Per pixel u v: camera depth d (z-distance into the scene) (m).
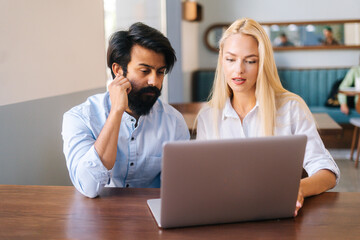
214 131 1.70
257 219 1.13
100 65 2.83
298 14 6.17
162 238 1.04
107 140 1.35
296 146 1.05
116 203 1.29
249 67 1.51
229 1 6.30
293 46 6.15
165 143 0.98
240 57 1.50
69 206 1.27
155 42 1.41
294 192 1.11
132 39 1.42
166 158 0.99
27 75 1.97
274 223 1.13
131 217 1.18
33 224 1.13
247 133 1.67
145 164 1.65
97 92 2.78
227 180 1.05
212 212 1.09
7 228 1.11
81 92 2.54
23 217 1.18
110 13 4.41
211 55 6.49
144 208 1.24
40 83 2.09
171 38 4.86
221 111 1.70
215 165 1.02
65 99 2.35
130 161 1.62
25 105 1.96
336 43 6.07
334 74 6.05
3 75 1.79
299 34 6.14
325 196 1.34
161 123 1.67
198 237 1.04
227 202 1.08
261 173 1.06
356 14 6.06
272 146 1.04
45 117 2.14
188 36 6.10
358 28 6.01
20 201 1.31
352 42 6.05
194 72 6.37
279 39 6.18
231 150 1.02
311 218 1.16
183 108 3.22
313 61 6.22
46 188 1.44
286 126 1.59
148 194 1.37
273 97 1.57
